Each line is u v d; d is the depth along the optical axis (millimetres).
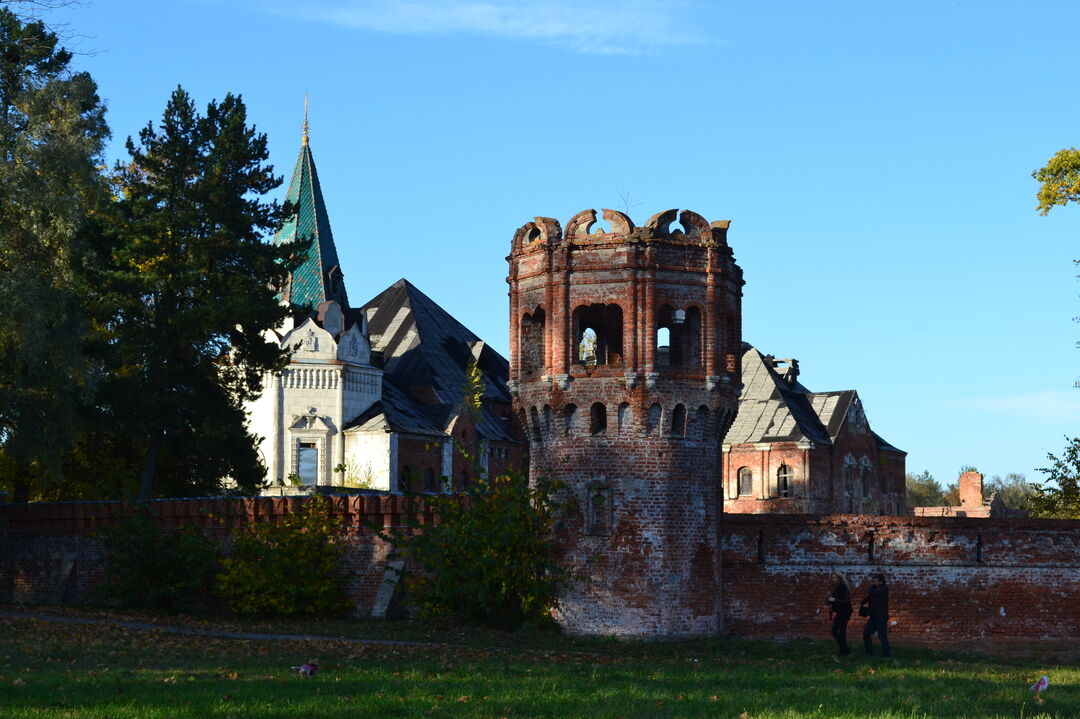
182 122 71375
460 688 30641
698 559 47031
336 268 106125
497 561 46812
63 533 57875
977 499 140250
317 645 40750
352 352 99562
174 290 68625
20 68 60688
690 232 47531
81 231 66188
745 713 27484
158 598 53406
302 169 107250
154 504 55750
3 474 71562
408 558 50938
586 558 46625
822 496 121125
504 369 121188
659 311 48656
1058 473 67688
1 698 27375
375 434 96750
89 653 36625
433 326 116750
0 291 54188
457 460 103188
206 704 26969
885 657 42781
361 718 25906
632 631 45906
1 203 57844
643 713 27438
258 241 71875
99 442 71000
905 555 50031
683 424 47156
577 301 47031
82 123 59094
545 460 48000
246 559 51750
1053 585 50562
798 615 49094
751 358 129000
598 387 46844
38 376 57031
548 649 42594
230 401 70750
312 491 81750
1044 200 63812
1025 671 40750
